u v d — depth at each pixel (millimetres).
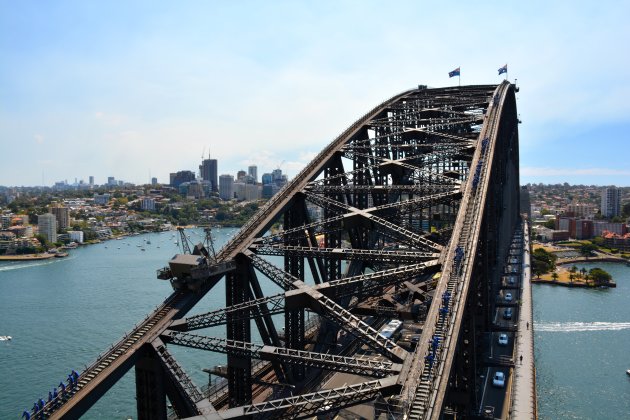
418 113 88812
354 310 49906
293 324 49531
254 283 48562
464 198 54562
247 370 45000
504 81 101375
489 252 70312
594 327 137375
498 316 88625
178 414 36969
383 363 33906
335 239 60344
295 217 60656
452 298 39062
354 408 50844
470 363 45125
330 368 35062
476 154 66000
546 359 113875
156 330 39344
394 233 51688
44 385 94938
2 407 87000
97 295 162875
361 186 60656
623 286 196000
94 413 85188
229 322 42156
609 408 91500
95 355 108188
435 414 29031
